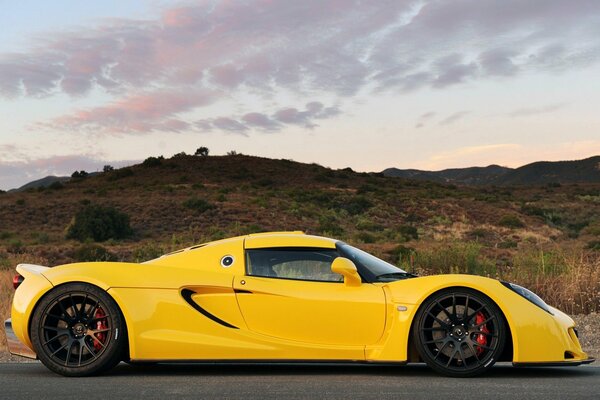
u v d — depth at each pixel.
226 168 102.00
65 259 39.94
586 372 5.77
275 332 5.66
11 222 69.62
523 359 5.32
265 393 4.65
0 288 12.56
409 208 78.50
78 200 77.19
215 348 5.57
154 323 5.58
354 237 56.50
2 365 6.49
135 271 5.75
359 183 101.25
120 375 5.62
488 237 65.31
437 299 5.46
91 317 5.60
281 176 100.81
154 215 68.25
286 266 5.82
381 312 5.55
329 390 4.76
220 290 5.71
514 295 5.45
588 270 11.71
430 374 5.59
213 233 60.75
